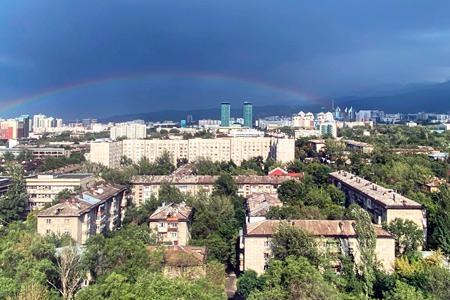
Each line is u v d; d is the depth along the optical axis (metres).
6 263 84.25
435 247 117.25
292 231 94.94
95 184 187.88
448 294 79.62
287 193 170.88
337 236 105.00
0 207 167.38
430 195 152.25
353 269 99.25
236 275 122.25
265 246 106.44
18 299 71.81
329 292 70.62
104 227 150.62
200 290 68.12
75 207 130.75
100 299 69.12
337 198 165.25
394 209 126.19
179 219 136.50
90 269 90.44
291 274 72.44
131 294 67.00
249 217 131.12
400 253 110.62
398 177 189.50
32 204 194.38
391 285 90.12
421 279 85.38
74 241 110.19
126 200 188.62
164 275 79.88
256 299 73.81
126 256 88.25
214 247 123.19
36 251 89.00
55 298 78.56
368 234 98.88
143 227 127.31
